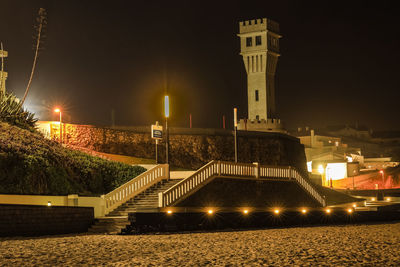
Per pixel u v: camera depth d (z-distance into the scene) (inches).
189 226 1221.1
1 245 834.2
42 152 1284.4
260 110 4311.0
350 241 947.3
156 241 932.6
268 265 666.2
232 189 1424.7
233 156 2370.8
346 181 4239.7
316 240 964.6
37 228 996.6
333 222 1647.4
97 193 1381.6
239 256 743.7
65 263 683.4
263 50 4301.2
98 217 1206.9
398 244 898.1
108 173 1449.3
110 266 663.8
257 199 1508.4
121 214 1223.5
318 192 1779.0
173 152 2193.7
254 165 1512.1
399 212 1920.5
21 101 1684.3
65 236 1009.5
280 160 2568.9
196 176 1305.4
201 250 809.5
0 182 1122.0
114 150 2043.6
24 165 1182.9
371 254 762.8
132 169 1535.4
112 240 940.6
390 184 3976.4
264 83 4311.0
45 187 1212.5
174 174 1545.3
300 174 1699.1
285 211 1485.0
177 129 2241.6
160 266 662.5
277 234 1100.5
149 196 1293.1
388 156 6018.7
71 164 1352.1
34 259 710.5
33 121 1574.8
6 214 937.5
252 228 1336.1
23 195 1139.3
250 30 4357.8
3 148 1179.9
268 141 2536.9
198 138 2271.2
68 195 1238.3
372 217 1801.2
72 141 1919.3
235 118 1514.5
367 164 5378.9
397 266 658.8
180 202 1250.0
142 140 2128.4
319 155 4761.3
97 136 2003.0
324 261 697.6
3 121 1448.1
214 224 1278.3
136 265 670.5
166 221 1172.5
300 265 665.0
